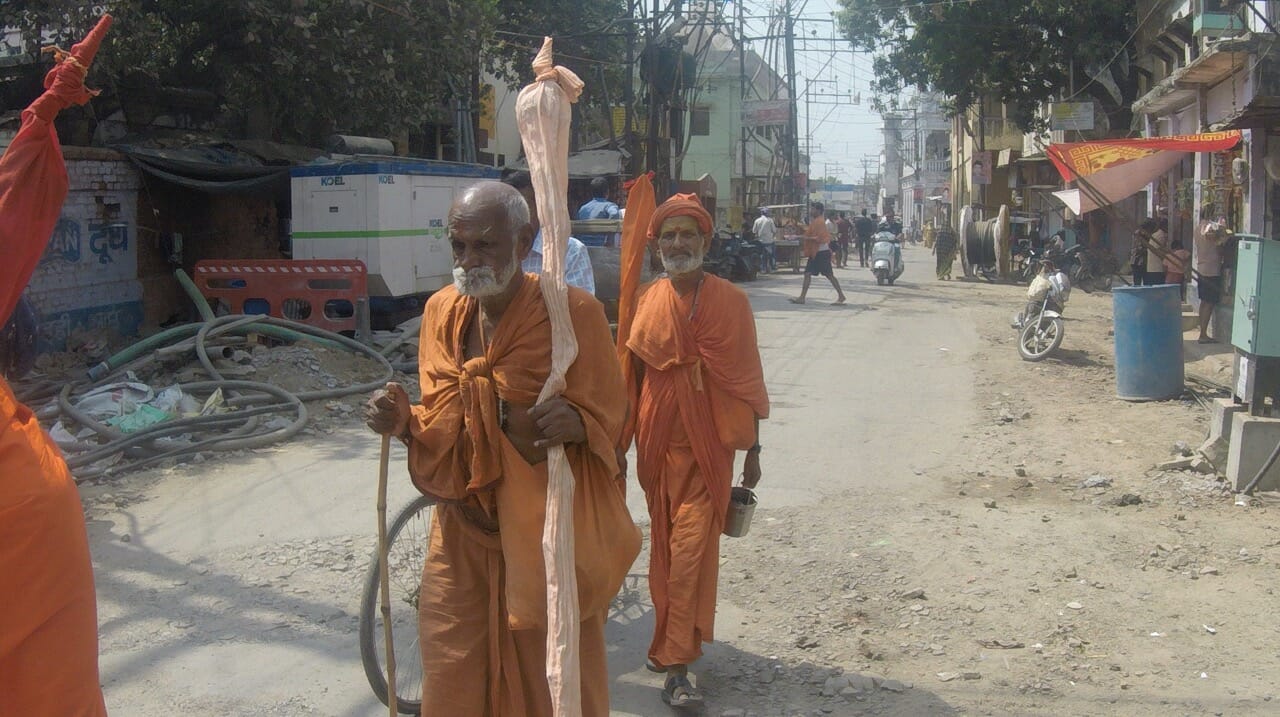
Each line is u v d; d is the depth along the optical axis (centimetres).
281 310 1152
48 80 257
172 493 670
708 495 401
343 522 612
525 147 272
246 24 1314
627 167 2205
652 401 409
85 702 252
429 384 295
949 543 574
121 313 1242
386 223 1254
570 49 2162
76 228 1176
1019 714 391
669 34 2220
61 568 247
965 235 2825
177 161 1251
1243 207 1368
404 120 1523
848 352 1315
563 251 271
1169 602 491
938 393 1030
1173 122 1894
